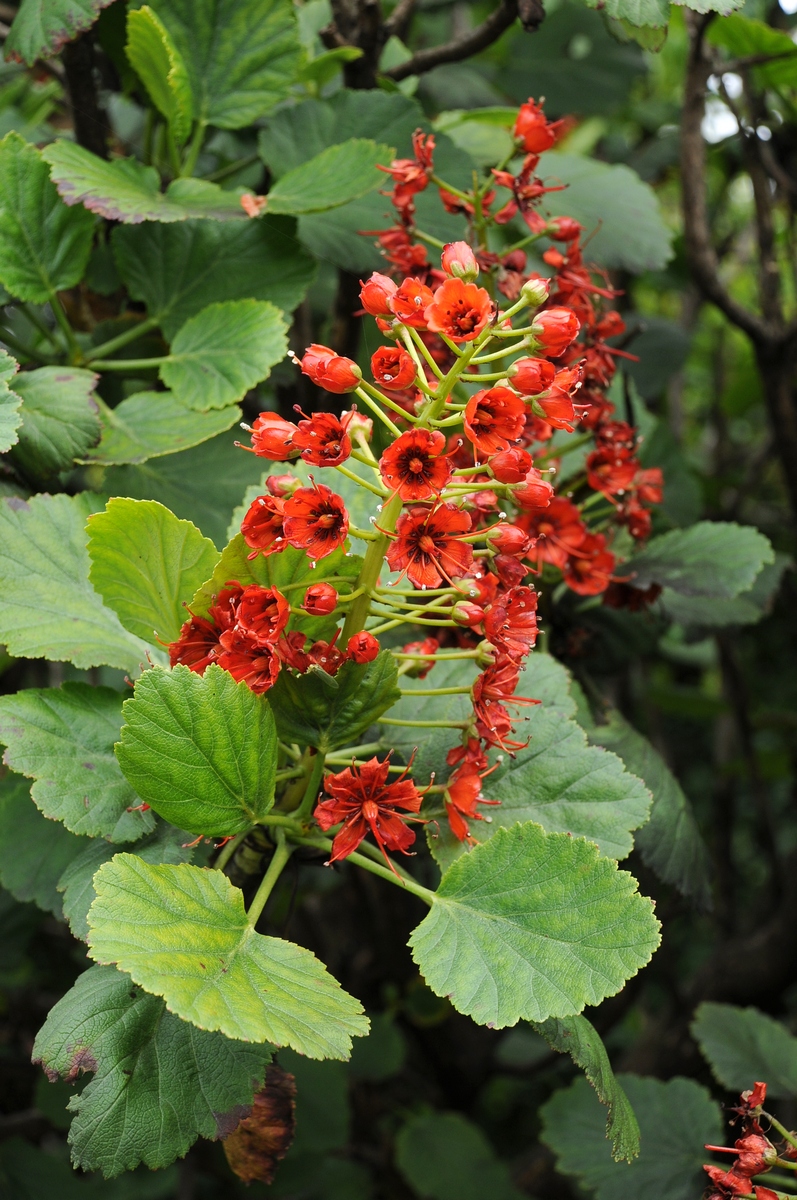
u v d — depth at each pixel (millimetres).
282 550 807
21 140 934
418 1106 1644
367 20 1032
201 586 819
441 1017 1406
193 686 804
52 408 911
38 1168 1244
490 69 1601
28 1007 1468
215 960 788
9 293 936
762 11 1320
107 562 828
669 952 1428
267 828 860
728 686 1705
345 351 1039
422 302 807
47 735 842
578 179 1188
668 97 2160
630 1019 2021
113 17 1001
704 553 1000
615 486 975
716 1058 1073
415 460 792
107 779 842
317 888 1568
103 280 1008
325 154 960
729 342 2383
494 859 826
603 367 953
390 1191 1533
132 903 788
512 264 949
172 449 910
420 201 1006
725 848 1686
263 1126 840
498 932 813
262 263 967
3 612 860
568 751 864
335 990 796
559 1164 1069
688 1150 1063
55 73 1091
